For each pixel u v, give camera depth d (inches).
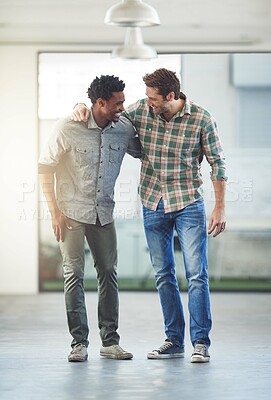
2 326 465.7
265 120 682.8
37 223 659.4
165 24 642.2
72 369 328.5
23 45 648.4
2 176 655.8
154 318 502.3
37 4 634.2
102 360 347.3
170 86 329.1
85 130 332.8
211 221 341.4
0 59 650.8
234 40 648.4
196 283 340.8
